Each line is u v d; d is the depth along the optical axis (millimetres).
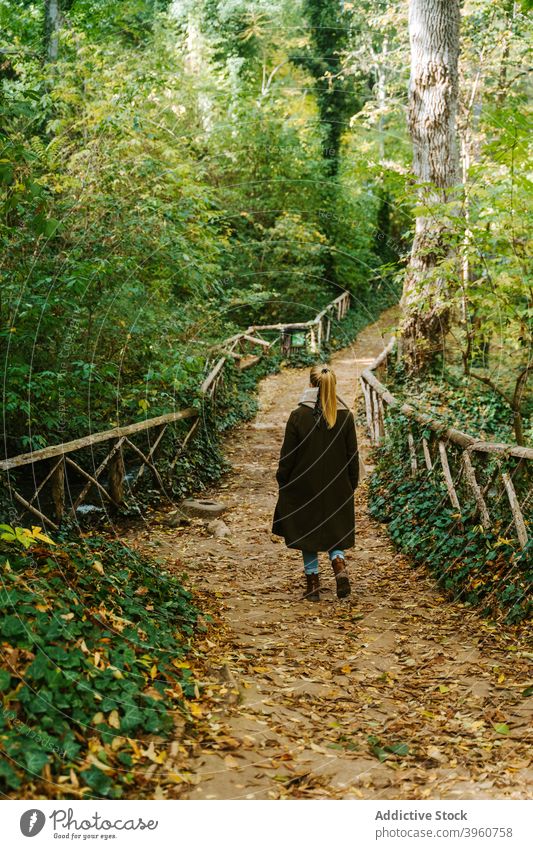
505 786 2715
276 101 20719
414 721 3277
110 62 10703
